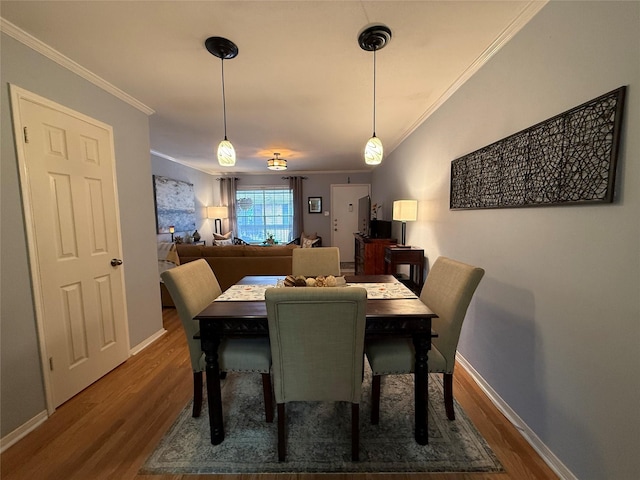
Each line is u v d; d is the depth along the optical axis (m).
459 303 1.47
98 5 1.36
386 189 5.11
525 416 1.49
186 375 2.09
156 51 1.76
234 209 6.90
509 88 1.61
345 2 1.37
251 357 1.52
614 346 1.04
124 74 2.03
